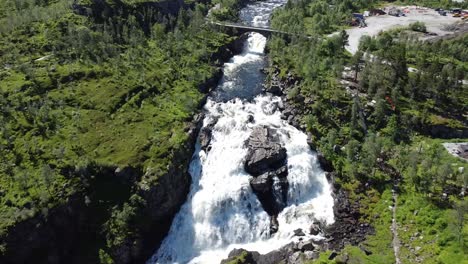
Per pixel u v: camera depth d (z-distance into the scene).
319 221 103.19
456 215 92.38
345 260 88.25
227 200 107.75
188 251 101.75
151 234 102.44
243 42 185.88
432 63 140.62
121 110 126.12
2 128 109.94
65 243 94.19
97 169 103.50
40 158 103.50
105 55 148.62
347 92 135.62
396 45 150.50
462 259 84.06
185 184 111.88
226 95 145.75
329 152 117.00
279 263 93.25
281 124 130.12
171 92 140.62
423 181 104.00
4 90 124.25
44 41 150.12
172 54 161.50
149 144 113.62
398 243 93.31
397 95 128.50
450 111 126.31
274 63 160.88
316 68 146.50
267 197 109.81
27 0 180.75
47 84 129.88
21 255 88.56
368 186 108.94
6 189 95.56
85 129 115.88
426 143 117.44
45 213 92.00
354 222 101.50
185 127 123.94
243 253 94.50
